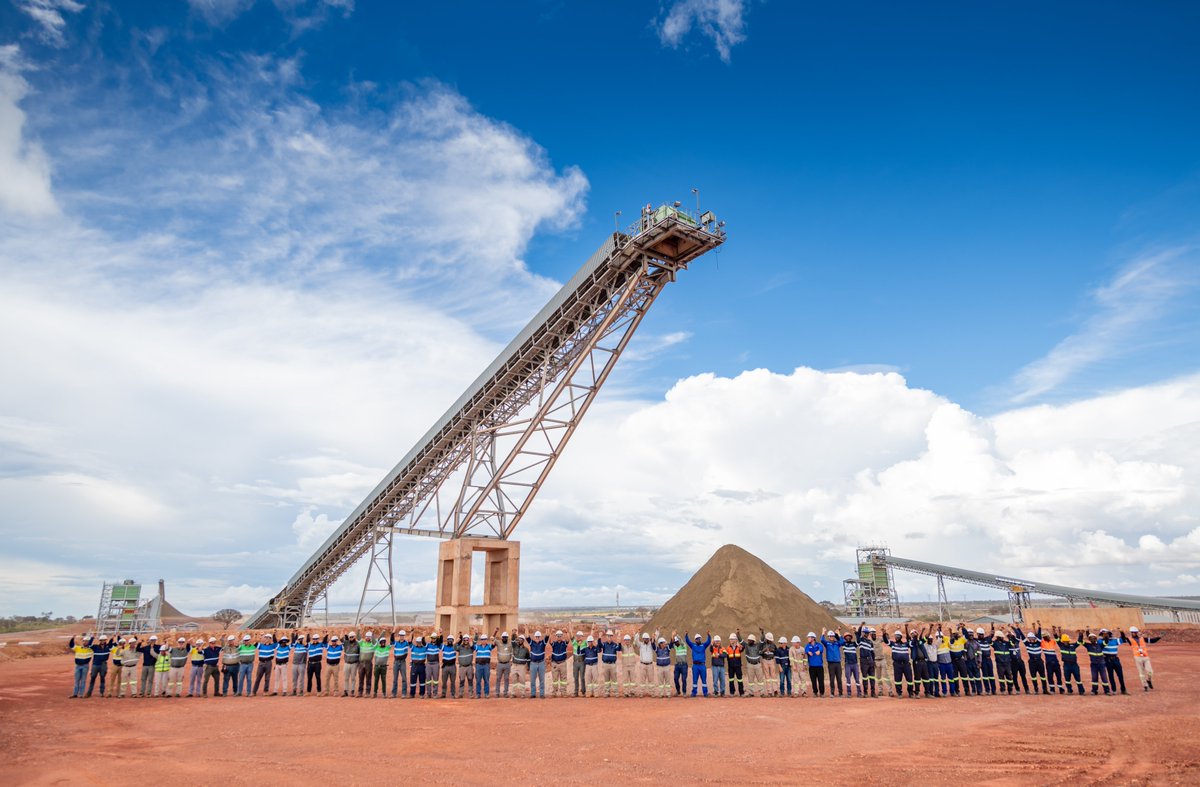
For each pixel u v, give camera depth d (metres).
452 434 43.72
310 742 15.57
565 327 37.03
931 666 23.19
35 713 20.34
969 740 15.16
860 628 24.20
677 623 36.53
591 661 24.20
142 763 13.59
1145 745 14.51
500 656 24.78
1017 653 24.19
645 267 33.41
